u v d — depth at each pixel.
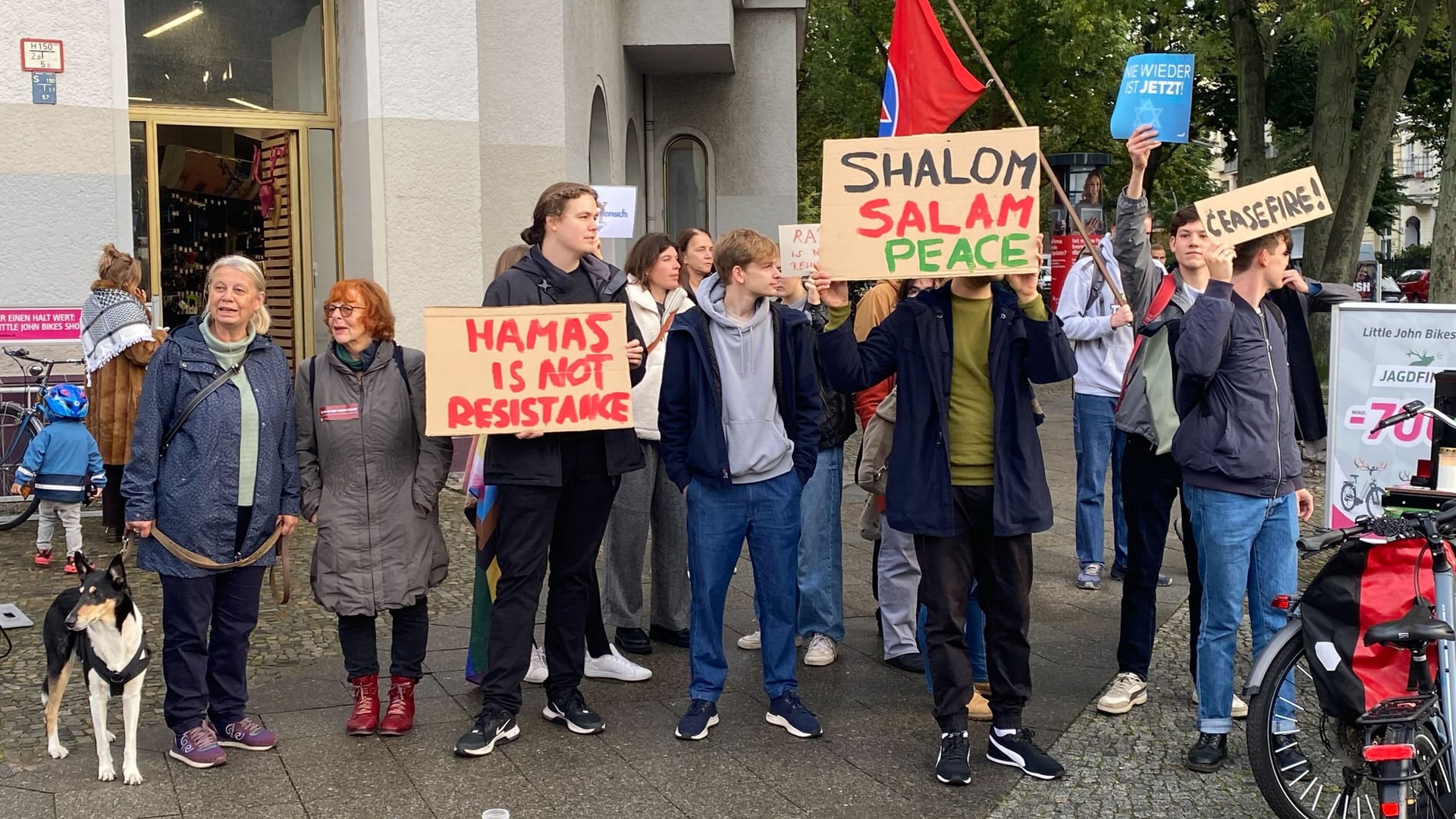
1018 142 4.38
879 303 5.83
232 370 4.52
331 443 4.74
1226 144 32.25
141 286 9.19
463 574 7.27
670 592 6.05
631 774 4.53
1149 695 5.39
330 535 4.72
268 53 9.48
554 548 4.89
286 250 9.66
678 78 16.05
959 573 4.49
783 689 4.96
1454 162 11.84
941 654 4.50
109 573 4.32
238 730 4.70
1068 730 4.97
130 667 4.34
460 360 4.57
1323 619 3.74
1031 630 6.34
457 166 9.45
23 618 6.23
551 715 5.02
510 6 10.38
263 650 5.92
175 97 9.25
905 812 4.22
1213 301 4.42
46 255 8.35
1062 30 23.27
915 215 4.43
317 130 9.62
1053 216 18.73
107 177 8.45
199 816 4.14
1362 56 18.75
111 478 7.92
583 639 4.98
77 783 4.39
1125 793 4.37
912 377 4.49
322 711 5.16
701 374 4.78
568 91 10.74
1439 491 4.32
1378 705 3.58
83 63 8.34
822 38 27.62
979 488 4.45
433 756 4.68
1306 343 5.16
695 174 16.41
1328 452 5.98
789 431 4.94
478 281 9.57
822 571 5.79
